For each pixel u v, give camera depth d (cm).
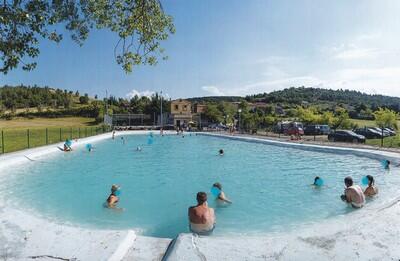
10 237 496
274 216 850
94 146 2947
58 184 1288
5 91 11056
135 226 789
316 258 423
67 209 925
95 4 639
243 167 1753
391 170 1447
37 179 1357
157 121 7581
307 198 1039
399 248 452
